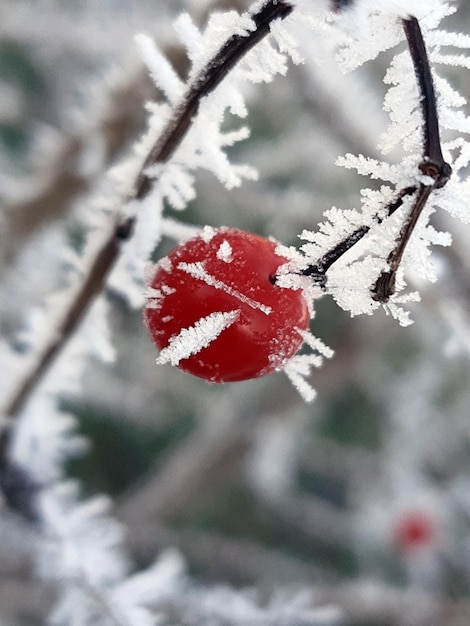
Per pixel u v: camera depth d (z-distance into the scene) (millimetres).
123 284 50
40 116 167
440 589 195
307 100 81
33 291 111
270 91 130
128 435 210
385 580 200
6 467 68
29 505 70
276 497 196
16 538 72
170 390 183
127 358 171
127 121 85
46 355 58
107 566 74
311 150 132
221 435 171
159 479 174
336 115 79
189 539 156
